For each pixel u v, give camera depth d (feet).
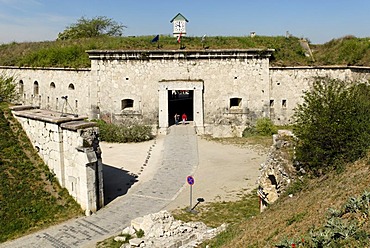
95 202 53.88
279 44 113.70
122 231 46.32
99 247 42.57
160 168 74.79
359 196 28.17
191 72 105.29
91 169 53.06
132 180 68.03
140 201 57.88
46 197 53.98
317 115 43.04
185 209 53.72
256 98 106.42
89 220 51.19
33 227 48.85
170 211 53.31
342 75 104.27
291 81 106.32
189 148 89.56
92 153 52.80
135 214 52.90
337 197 31.71
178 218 50.31
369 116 41.70
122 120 106.11
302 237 26.00
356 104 42.68
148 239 40.98
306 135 42.16
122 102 106.22
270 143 92.02
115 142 98.12
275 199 46.16
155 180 67.77
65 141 55.57
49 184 56.29
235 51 104.17
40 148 59.93
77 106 111.14
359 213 26.17
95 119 105.60
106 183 66.44
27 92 131.64
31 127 61.31
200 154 84.17
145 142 97.66
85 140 52.70
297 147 43.50
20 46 148.15
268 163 46.91
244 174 68.90
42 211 51.57
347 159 39.83
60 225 49.80
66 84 114.21
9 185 53.16
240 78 105.81
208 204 55.47
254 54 104.78
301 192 39.55
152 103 105.70
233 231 38.50
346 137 40.19
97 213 53.52
